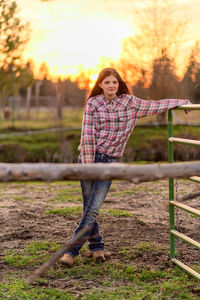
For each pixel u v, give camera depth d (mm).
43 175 1454
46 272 3467
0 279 3311
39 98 15750
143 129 12047
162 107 3377
